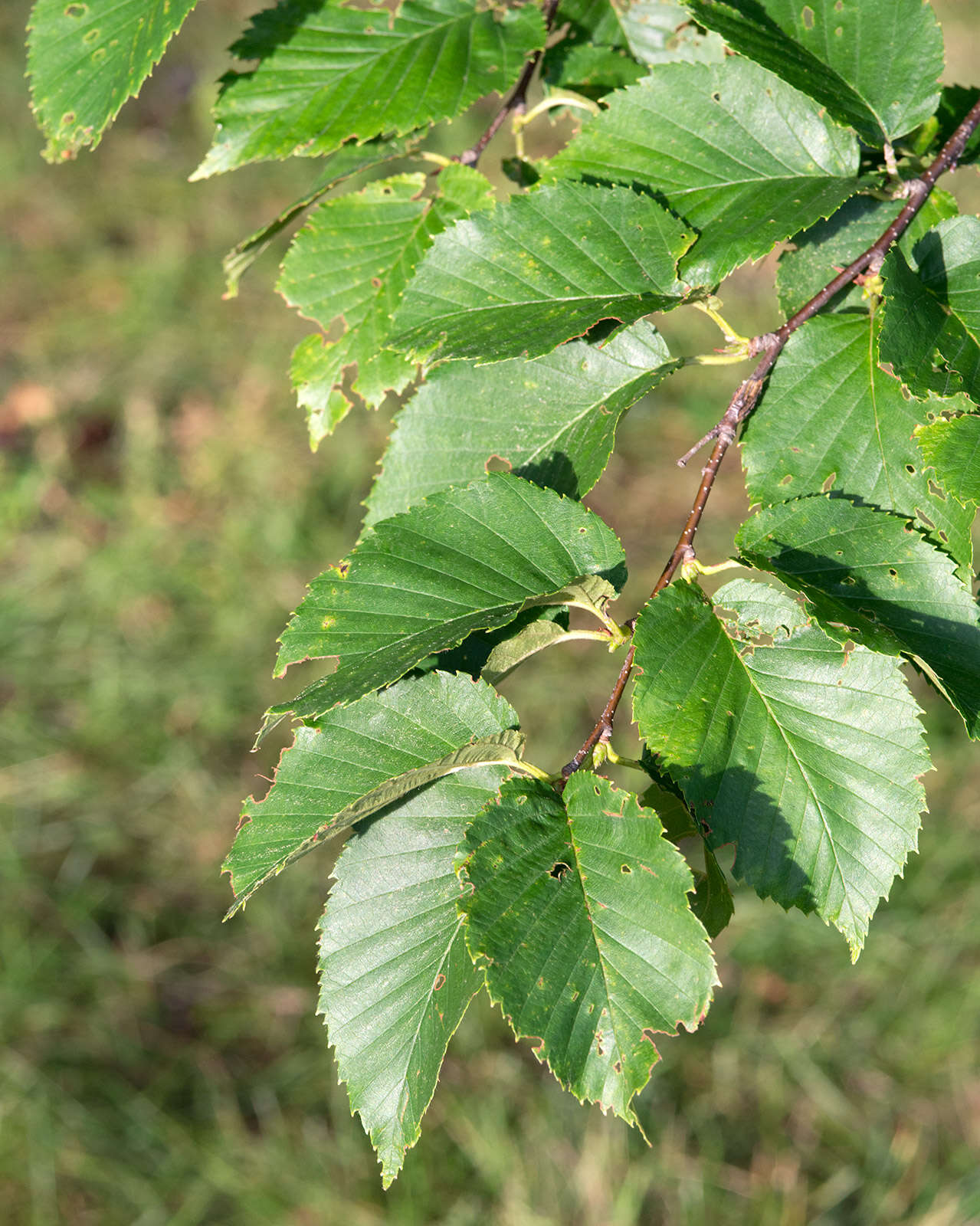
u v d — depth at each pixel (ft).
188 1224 4.15
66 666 5.80
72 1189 4.22
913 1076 4.56
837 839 2.27
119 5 2.52
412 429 2.50
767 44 2.43
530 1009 2.18
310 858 5.19
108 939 4.95
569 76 2.71
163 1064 4.57
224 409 6.92
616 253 2.41
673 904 2.20
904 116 2.46
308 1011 4.73
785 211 2.41
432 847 2.33
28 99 8.68
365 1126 2.31
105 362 7.17
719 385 6.75
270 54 2.56
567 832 2.24
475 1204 4.18
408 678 2.31
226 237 7.91
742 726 2.28
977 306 2.37
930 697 5.37
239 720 5.69
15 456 6.65
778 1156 4.35
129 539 6.27
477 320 2.40
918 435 2.31
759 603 2.30
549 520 2.35
